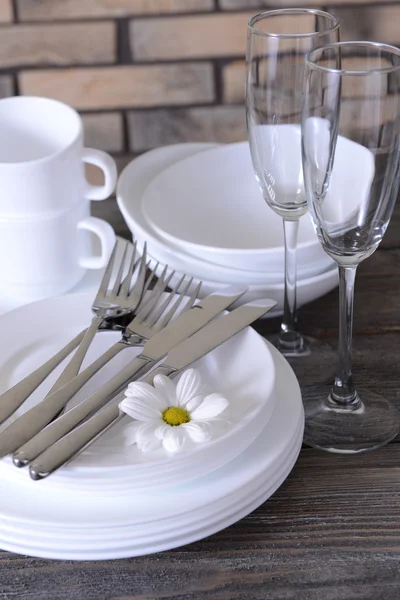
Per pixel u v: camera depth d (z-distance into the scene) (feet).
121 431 1.65
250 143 2.09
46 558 1.51
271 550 1.54
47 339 2.00
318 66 1.58
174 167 2.68
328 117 1.60
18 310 2.06
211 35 4.82
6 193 2.16
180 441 1.51
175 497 1.52
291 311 2.20
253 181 2.77
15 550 1.46
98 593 1.46
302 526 1.59
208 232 2.56
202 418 1.61
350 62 1.78
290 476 1.72
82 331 2.00
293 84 1.94
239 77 4.97
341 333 1.92
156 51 4.87
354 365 2.12
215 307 2.07
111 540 1.45
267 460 1.61
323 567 1.50
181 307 2.14
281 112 1.97
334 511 1.62
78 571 1.50
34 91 5.01
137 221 2.46
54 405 1.67
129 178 2.73
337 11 4.80
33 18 4.73
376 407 1.94
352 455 1.79
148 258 2.43
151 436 1.55
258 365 1.80
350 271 1.82
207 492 1.53
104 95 5.04
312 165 1.67
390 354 2.16
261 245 2.51
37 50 4.85
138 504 1.50
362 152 1.61
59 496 1.53
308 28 2.12
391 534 1.56
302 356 2.19
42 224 2.22
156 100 5.06
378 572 1.48
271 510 1.63
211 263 2.25
